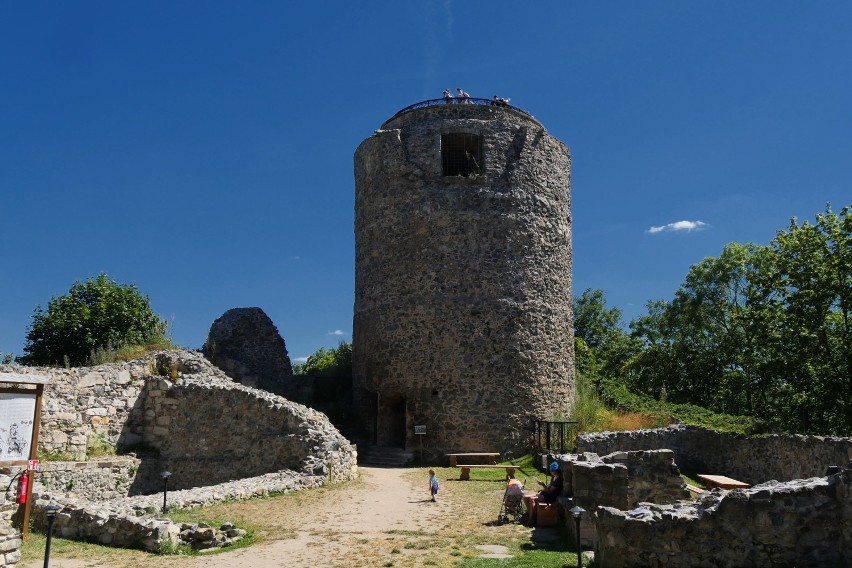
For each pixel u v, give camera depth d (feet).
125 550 31.96
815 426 79.92
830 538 24.99
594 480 33.42
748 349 102.53
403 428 75.72
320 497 45.60
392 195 76.33
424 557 30.01
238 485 46.26
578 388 83.76
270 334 90.84
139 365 64.03
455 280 72.64
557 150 80.38
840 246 74.84
